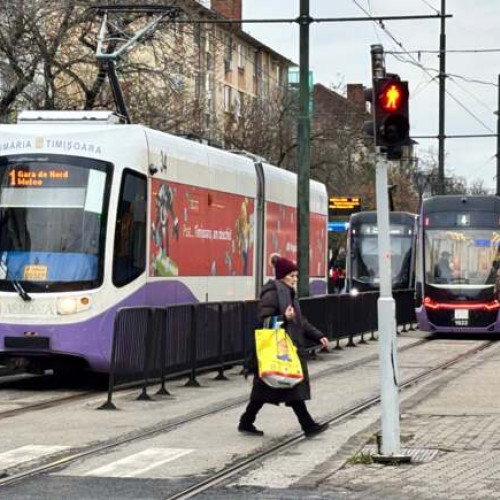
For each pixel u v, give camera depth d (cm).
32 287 1967
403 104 1241
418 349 3097
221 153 2597
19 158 2016
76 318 1953
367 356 2800
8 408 1755
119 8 2812
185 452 1308
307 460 1252
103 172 2006
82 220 1986
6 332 1962
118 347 1788
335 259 7325
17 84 3150
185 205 2312
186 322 2059
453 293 3569
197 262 2383
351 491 1066
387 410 1231
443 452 1285
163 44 3628
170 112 3900
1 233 1995
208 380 2219
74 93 3681
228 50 7044
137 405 1784
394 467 1192
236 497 1042
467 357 2791
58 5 3169
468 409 1683
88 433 1459
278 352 1425
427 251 3634
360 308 3278
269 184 3009
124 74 3569
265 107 6138
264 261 2947
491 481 1105
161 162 2178
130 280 2038
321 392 1961
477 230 3612
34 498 1041
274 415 1652
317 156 6681
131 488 1089
